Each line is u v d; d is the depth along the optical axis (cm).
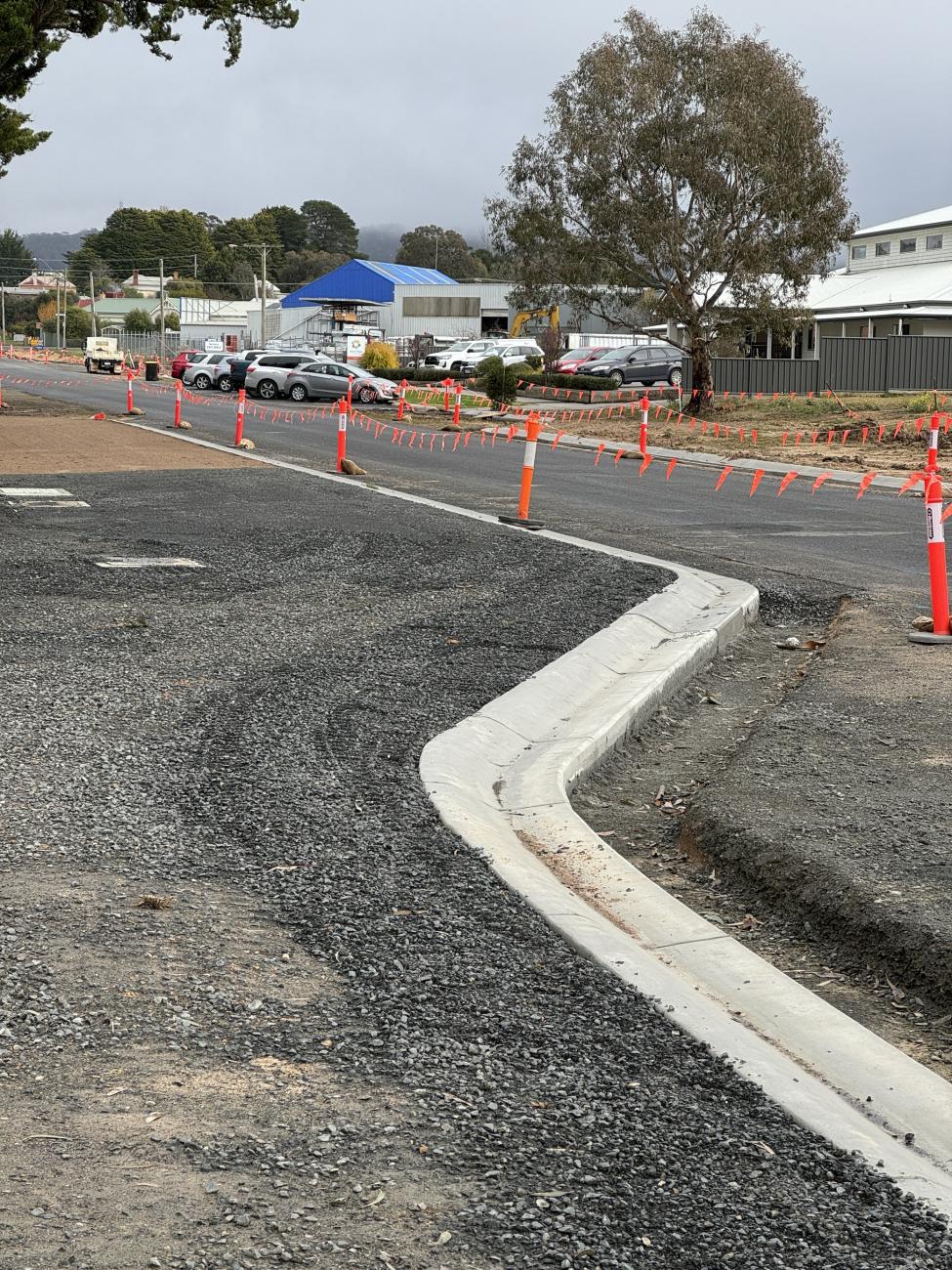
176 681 781
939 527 959
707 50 4150
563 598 1088
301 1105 323
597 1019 380
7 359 10388
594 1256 266
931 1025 430
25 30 2945
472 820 564
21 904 446
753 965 454
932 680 835
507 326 9781
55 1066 339
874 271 6800
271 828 534
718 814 596
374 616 1003
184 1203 279
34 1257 259
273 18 3225
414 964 412
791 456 2873
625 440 3362
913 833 561
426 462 2558
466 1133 312
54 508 1672
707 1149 311
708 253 4147
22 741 640
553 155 4272
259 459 2416
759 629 1086
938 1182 304
